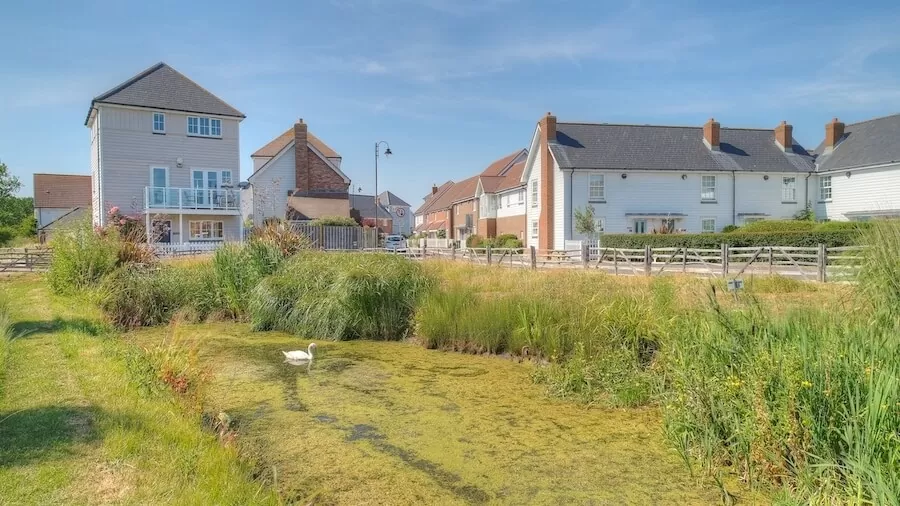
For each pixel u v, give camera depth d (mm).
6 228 46969
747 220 30922
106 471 3738
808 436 4148
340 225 32094
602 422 5992
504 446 5336
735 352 5340
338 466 4863
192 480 3762
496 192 42438
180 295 12961
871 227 6906
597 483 4547
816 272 15180
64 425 4492
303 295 11703
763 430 4348
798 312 6195
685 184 30609
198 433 4684
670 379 6414
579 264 21703
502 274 15047
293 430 5742
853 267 6711
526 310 9453
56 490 3459
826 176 30906
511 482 4574
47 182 56594
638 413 6266
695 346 5891
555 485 4520
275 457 5047
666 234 25031
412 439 5512
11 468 3725
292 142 36531
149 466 3846
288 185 36500
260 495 3887
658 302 8133
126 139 28797
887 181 27500
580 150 31062
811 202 31453
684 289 9695
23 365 6367
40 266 19453
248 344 10289
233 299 12883
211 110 30828
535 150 34375
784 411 4320
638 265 19656
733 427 4734
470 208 51188
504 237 38062
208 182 31047
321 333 10953
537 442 5434
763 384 4496
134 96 29062
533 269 17891
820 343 4918
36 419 4613
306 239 16328
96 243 13531
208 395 6848
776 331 5641
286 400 6785
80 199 56531
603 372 7211
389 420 6070
